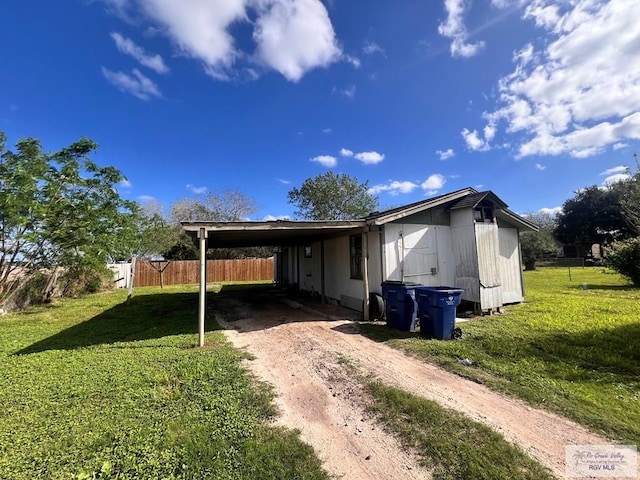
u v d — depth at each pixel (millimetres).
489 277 8586
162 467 2473
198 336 6684
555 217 38031
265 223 6957
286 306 11188
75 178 11391
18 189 10148
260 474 2410
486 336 6133
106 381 4258
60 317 9859
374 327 7301
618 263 13141
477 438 2828
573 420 3078
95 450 2691
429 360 4973
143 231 13953
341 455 2686
